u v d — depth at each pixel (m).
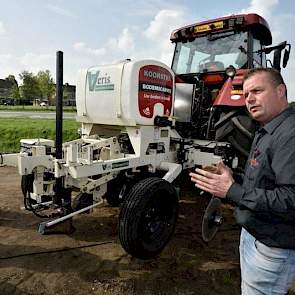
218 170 1.70
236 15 4.56
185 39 5.30
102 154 3.65
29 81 45.88
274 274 1.57
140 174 3.66
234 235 3.79
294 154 1.44
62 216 2.99
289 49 4.46
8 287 2.56
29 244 3.31
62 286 2.61
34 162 2.85
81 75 3.71
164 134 3.75
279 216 1.47
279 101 1.60
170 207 3.23
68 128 11.43
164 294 2.58
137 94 3.27
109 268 2.92
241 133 4.01
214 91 4.96
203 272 2.93
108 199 4.30
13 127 10.86
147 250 2.93
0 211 4.23
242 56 4.62
